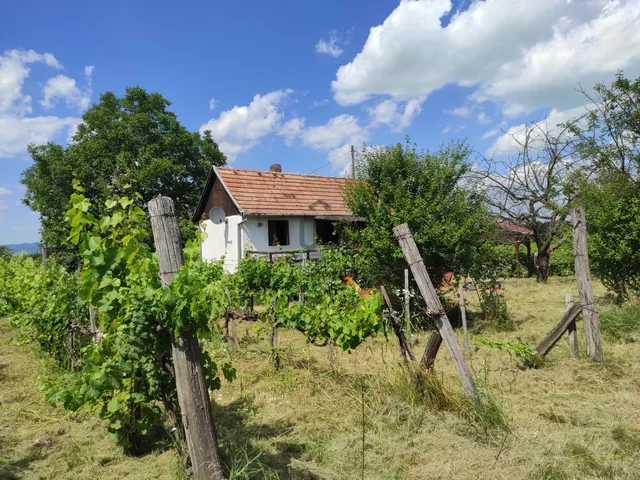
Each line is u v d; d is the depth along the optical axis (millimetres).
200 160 27953
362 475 3422
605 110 13070
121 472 3682
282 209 17469
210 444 3070
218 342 7672
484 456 3680
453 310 9875
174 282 3053
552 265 20828
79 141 25953
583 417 4355
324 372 6020
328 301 6457
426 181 9219
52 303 6234
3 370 6844
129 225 3758
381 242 8766
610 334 7234
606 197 9320
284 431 4352
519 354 5859
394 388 4832
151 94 26656
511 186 16703
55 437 4387
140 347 3264
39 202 24891
